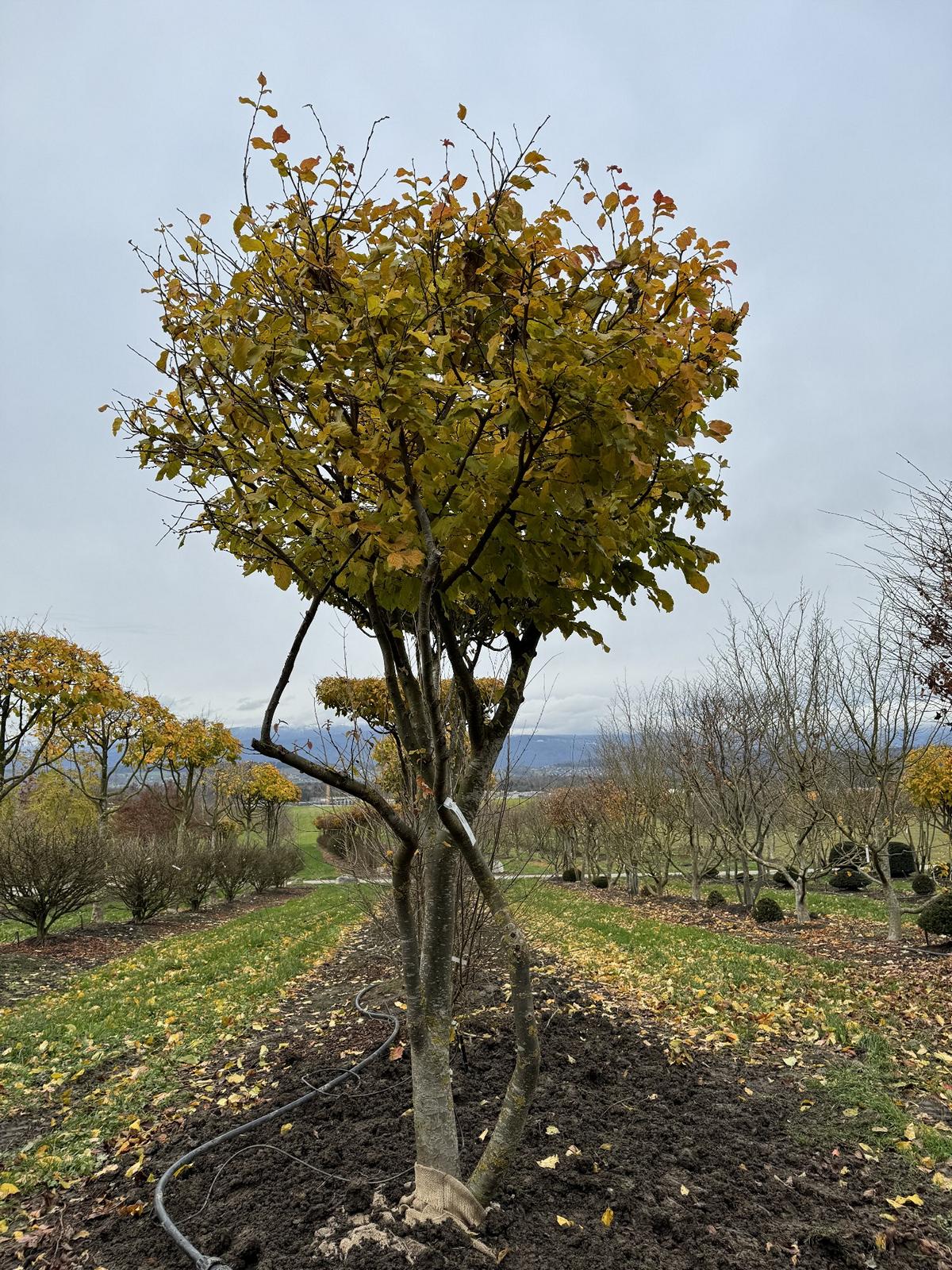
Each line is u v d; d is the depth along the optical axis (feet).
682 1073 12.90
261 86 6.82
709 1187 9.13
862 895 49.83
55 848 37.70
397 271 6.34
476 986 17.42
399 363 6.04
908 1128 10.91
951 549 21.36
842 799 34.24
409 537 6.32
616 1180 9.04
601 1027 15.26
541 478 6.53
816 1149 10.43
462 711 11.24
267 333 6.55
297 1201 8.56
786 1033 16.15
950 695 22.11
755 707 40.98
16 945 35.83
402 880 7.97
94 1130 12.25
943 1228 8.64
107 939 38.83
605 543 6.75
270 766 79.41
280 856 73.00
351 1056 13.91
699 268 7.33
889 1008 18.54
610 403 5.99
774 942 31.58
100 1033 18.72
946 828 48.91
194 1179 9.68
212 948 33.12
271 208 7.66
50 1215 9.57
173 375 7.59
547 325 6.36
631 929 33.81
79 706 39.88
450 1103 8.02
